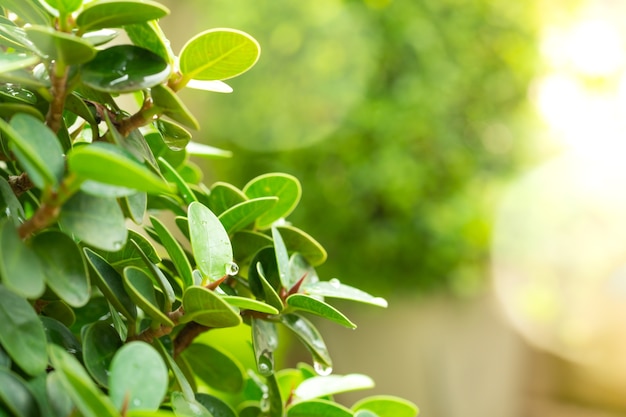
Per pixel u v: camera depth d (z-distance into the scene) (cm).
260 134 271
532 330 311
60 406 37
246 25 272
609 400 325
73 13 42
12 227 36
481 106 263
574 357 323
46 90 41
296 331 53
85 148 30
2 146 46
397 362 267
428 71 258
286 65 266
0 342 40
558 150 287
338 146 258
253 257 54
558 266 294
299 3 265
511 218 268
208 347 60
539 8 275
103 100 47
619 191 293
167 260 57
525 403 329
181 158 64
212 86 51
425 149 257
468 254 255
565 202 283
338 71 261
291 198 62
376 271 260
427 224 251
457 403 270
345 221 256
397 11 259
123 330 48
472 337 273
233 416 53
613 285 303
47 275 37
